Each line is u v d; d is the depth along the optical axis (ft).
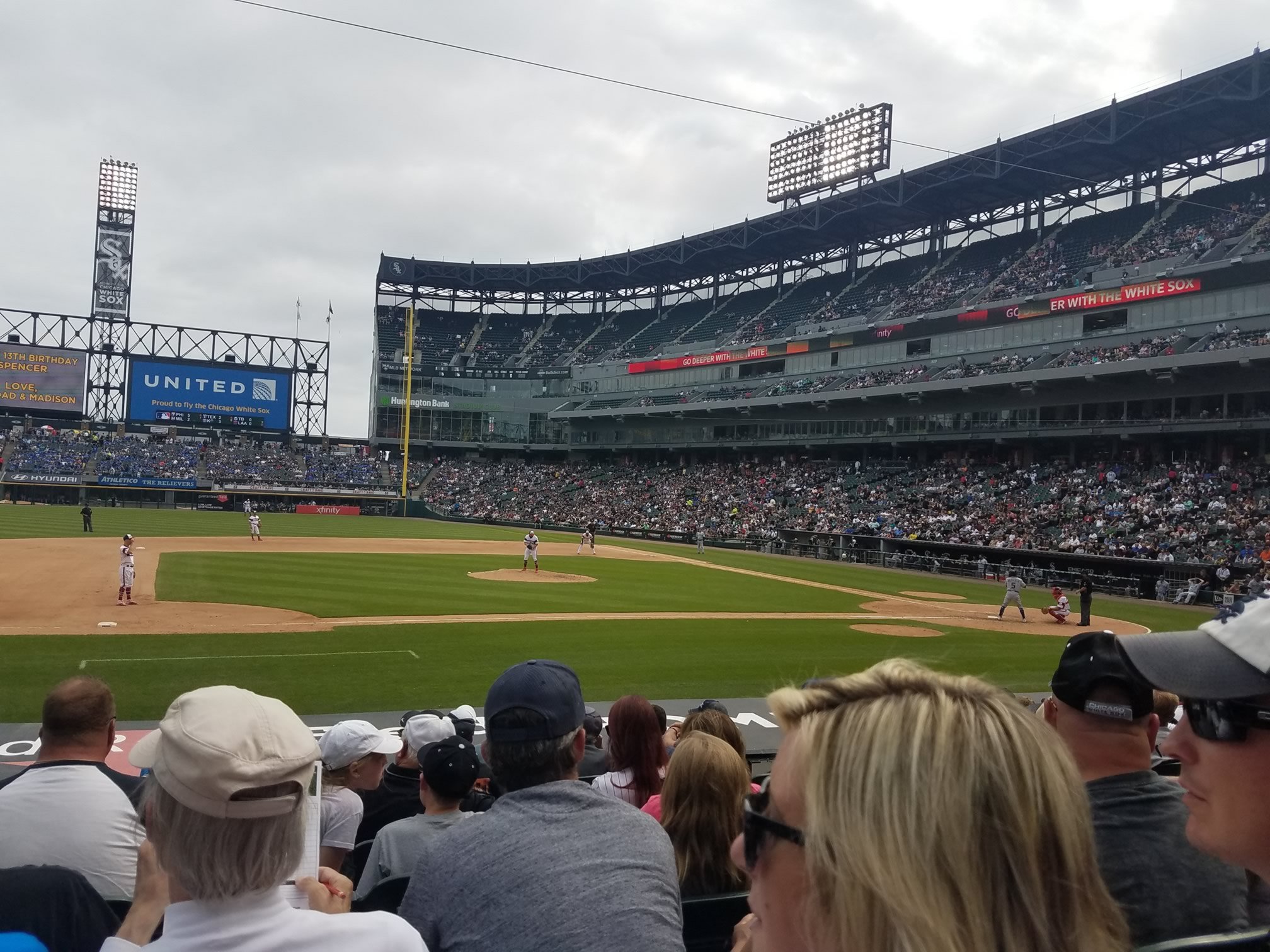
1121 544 148.46
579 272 316.40
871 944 4.87
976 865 4.79
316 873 11.09
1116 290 175.63
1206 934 9.61
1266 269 154.10
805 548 202.28
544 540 215.92
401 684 53.98
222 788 7.15
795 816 5.70
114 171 283.38
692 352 280.51
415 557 148.56
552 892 8.94
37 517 207.31
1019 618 103.45
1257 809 5.98
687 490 264.52
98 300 285.84
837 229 252.83
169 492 280.92
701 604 101.45
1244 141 184.14
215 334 301.43
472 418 333.01
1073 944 4.95
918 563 176.76
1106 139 183.01
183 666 56.34
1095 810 10.43
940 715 5.21
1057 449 195.52
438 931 9.25
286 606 84.58
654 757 18.72
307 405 324.60
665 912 9.20
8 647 60.59
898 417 217.36
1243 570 127.85
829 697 5.87
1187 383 163.73
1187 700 6.38
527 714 10.89
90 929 9.73
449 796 15.85
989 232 238.48
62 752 15.31
